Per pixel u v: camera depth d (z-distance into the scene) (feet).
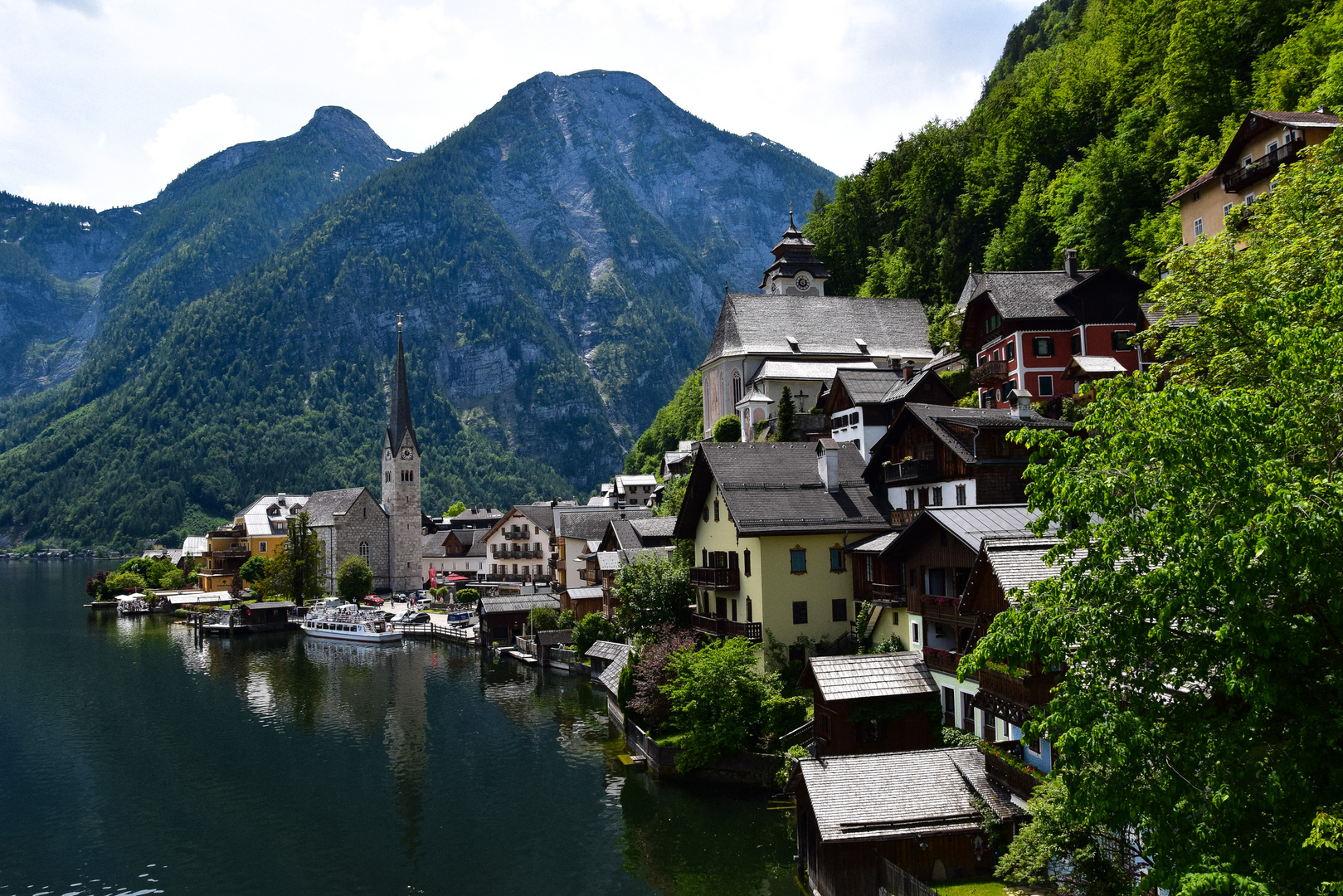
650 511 361.92
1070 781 62.18
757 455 190.29
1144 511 65.77
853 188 522.47
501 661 301.84
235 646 349.00
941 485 160.97
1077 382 213.46
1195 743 57.72
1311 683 56.44
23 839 151.43
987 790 102.01
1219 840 54.29
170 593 490.49
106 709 239.09
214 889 132.16
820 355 377.30
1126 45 380.58
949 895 92.94
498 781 173.37
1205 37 296.30
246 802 167.02
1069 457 65.31
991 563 107.65
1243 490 55.01
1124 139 322.96
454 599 441.27
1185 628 60.64
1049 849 82.89
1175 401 59.62
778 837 134.92
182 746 204.03
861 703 129.08
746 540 174.60
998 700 105.91
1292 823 53.06
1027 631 64.85
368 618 373.81
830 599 170.40
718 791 154.61
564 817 152.35
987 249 375.86
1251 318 92.38
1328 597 55.21
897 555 151.23
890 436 175.63
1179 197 225.56
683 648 177.88
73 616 451.12
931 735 130.11
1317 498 52.90
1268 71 262.67
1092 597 62.44
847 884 99.55
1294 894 50.60
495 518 601.21
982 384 233.96
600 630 264.72
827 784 105.19
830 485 179.32
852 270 502.79
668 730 175.11
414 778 177.37
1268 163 190.70
